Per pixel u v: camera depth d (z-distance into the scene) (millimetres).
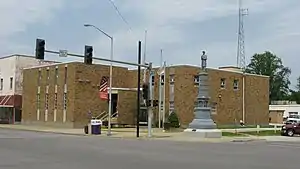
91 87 58125
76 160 18234
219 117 61438
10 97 70000
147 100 40250
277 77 128000
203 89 41875
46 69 62719
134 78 63125
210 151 25219
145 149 25359
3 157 19234
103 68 59969
